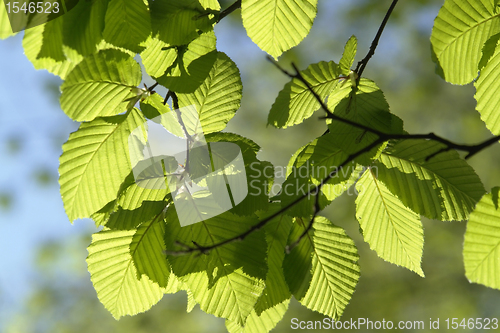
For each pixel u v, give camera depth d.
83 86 0.74
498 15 0.77
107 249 0.76
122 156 0.75
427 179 0.77
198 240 0.74
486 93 0.76
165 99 0.76
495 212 0.71
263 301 0.76
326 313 0.76
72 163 0.74
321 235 0.78
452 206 0.76
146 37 0.75
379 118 0.76
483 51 0.76
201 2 0.76
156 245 0.75
